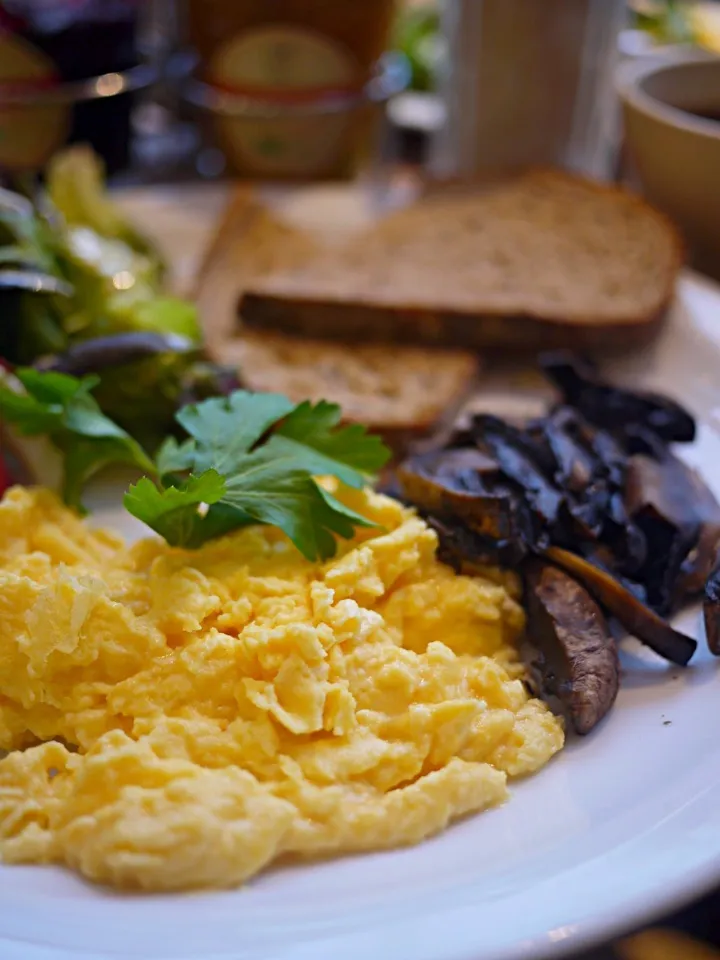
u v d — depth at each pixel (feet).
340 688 0.69
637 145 1.22
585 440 0.86
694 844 0.62
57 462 0.92
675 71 1.26
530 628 0.79
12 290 1.01
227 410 0.81
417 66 1.68
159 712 0.70
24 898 0.62
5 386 0.92
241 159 1.43
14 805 0.67
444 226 1.30
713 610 0.75
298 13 1.30
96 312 1.07
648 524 0.81
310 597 0.74
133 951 0.59
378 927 0.59
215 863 0.63
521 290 1.15
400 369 1.07
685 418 0.91
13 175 1.16
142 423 1.00
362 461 0.83
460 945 0.58
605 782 0.69
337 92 1.37
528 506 0.80
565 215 1.29
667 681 0.75
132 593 0.75
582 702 0.72
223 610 0.74
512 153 1.40
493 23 1.28
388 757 0.69
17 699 0.72
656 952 0.70
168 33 1.54
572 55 1.30
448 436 0.91
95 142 1.36
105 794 0.65
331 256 1.25
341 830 0.66
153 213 1.29
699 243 1.25
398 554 0.78
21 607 0.74
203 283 1.20
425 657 0.73
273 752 0.68
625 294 1.13
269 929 0.60
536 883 0.61
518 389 1.09
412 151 1.71
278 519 0.76
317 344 1.12
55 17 1.26
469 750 0.70
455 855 0.65
